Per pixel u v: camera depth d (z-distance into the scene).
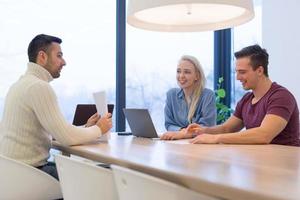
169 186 0.84
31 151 1.92
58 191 1.79
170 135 2.19
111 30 4.00
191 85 3.08
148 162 1.15
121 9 4.02
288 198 0.68
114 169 1.03
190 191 0.86
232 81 4.79
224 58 4.80
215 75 4.76
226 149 1.57
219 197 0.82
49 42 2.09
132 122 2.40
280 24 3.79
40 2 3.59
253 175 0.91
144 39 4.20
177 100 3.16
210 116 2.96
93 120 2.09
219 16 2.10
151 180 0.89
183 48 4.46
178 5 1.84
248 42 4.49
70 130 1.77
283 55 3.76
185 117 3.07
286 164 1.12
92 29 3.89
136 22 2.12
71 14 3.78
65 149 1.78
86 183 1.25
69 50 3.77
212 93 3.08
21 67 3.46
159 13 2.03
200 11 2.00
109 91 3.99
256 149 1.58
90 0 3.88
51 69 2.12
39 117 1.81
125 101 4.07
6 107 1.97
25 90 1.87
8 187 1.72
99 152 1.46
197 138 1.90
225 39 4.80
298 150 1.55
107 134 2.03
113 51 4.01
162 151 1.48
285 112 2.04
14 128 1.90
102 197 1.18
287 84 3.72
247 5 1.79
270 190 0.74
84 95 3.84
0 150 1.93
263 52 2.28
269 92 2.20
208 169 1.01
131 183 0.96
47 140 2.00
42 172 1.75
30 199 1.75
